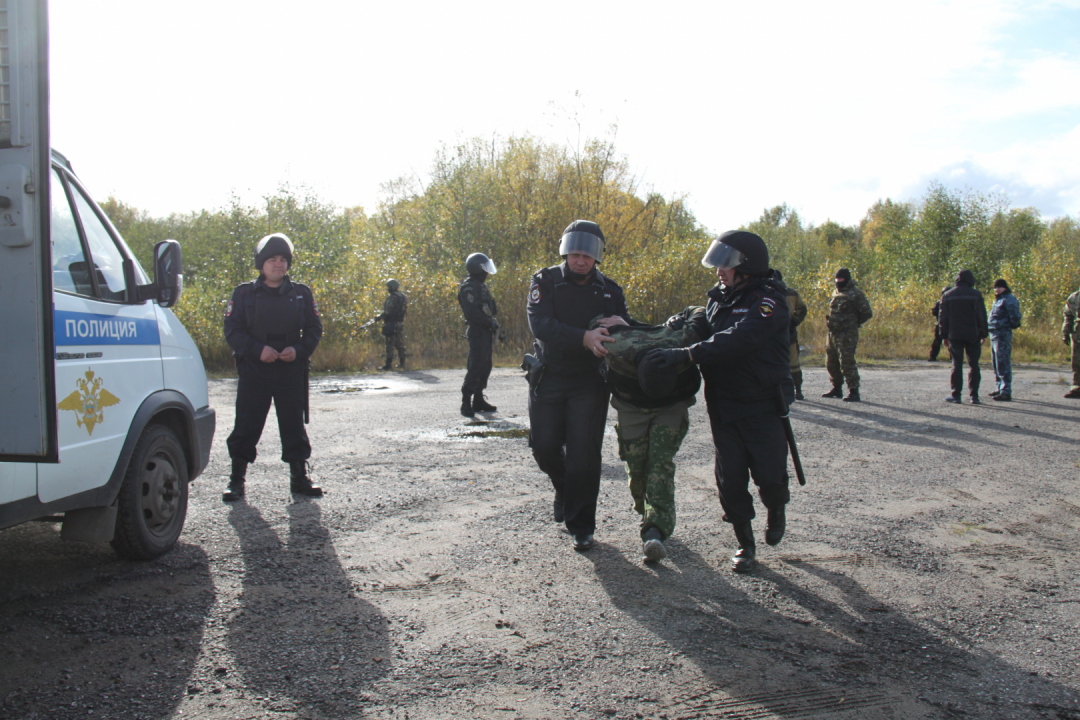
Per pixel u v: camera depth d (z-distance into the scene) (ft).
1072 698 8.89
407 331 57.11
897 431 27.14
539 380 13.88
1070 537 15.16
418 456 22.02
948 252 106.52
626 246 79.77
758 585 12.37
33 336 8.56
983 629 10.80
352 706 8.38
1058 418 30.37
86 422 11.44
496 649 9.86
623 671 9.31
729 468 12.62
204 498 17.31
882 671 9.48
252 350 16.67
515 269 61.77
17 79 8.49
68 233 11.76
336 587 12.00
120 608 11.06
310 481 17.78
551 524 15.57
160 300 13.25
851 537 14.98
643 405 13.12
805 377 44.78
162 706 8.31
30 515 10.30
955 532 15.40
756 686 9.01
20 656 9.48
